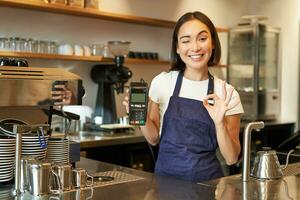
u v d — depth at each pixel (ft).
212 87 6.63
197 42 6.25
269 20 17.89
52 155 5.73
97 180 5.65
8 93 5.20
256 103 16.14
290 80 17.33
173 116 6.59
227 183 5.51
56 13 12.03
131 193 4.96
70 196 4.77
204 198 4.74
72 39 12.53
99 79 12.58
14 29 11.25
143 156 11.73
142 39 14.42
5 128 5.24
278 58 17.35
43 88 5.47
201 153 6.44
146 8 14.52
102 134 11.80
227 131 6.14
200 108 6.51
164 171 6.56
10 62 5.70
